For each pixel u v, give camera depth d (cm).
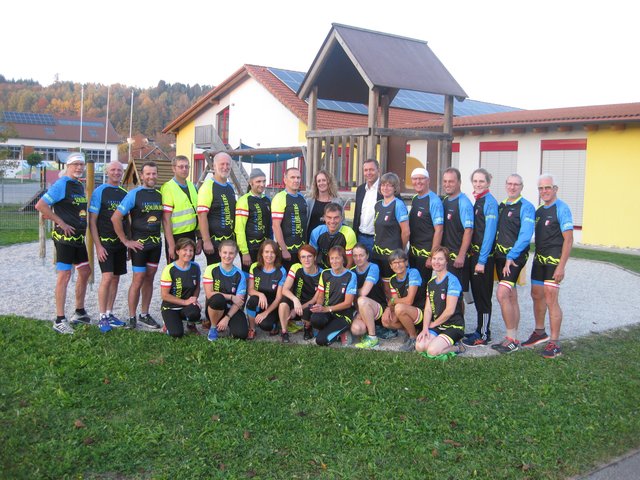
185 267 660
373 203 726
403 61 985
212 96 2769
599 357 635
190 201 692
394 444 428
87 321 688
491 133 1973
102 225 659
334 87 1082
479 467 404
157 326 685
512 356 626
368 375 550
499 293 648
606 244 1744
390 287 665
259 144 2597
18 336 620
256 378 532
